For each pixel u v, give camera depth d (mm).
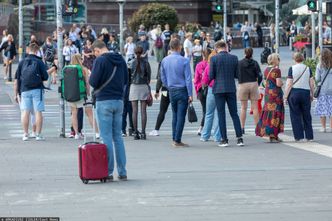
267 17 185375
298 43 106938
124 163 29438
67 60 82000
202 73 43500
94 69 28828
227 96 39250
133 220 22812
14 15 122750
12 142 42062
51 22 134750
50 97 72062
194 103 67562
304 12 111438
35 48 42531
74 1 47875
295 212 23766
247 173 30844
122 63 29281
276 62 40969
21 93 42750
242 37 146125
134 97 42625
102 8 153875
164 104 44625
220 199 25719
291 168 32031
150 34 123375
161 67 38969
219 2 115312
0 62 116562
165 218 23031
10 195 26703
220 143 39594
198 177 29969
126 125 45312
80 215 23484
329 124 51062
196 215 23406
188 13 152625
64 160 34969
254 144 40438
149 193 26875
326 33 107438
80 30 101750
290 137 43531
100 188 27859
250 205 24781
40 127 42969
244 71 43312
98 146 28766
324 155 36094
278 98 40875
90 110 41906
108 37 96625
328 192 26797
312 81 41312
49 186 28359
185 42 85500
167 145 40344
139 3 153375
